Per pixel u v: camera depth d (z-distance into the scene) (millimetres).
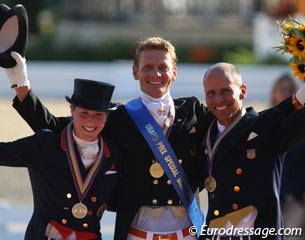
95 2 117625
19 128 56969
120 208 21328
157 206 21281
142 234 21109
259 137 20703
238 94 20828
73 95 20719
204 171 21359
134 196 21234
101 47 105188
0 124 59000
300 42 20531
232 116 21000
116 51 104375
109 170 20875
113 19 116938
